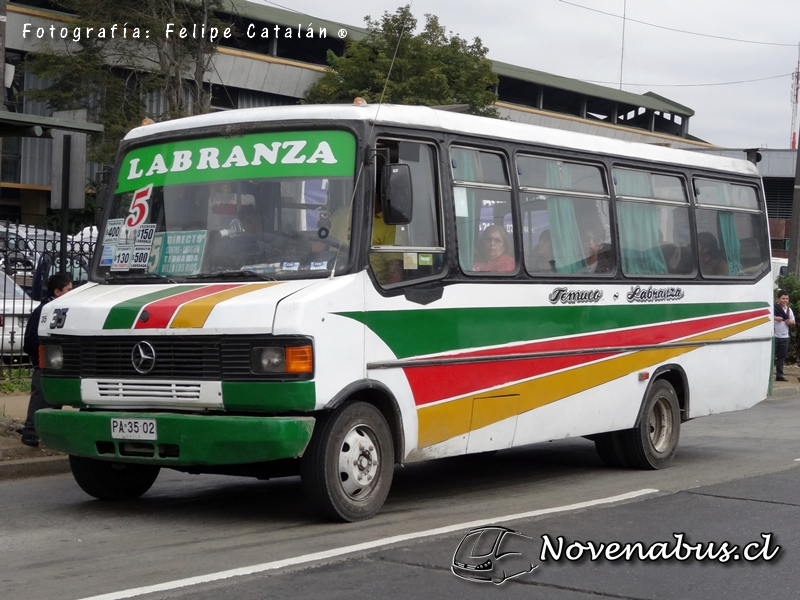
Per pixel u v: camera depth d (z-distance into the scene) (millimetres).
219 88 40406
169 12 34750
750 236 12086
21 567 6125
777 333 21828
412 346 7711
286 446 6828
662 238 10734
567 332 9281
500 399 8531
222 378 7027
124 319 7375
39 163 39625
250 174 7727
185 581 5695
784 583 6086
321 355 6965
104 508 8188
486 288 8414
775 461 11172
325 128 7586
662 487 9250
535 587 5855
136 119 34625
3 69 13844
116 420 7328
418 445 7828
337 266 7273
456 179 8281
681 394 10977
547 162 9359
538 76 54219
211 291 7324
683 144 59031
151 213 8078
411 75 37188
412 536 6887
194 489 9180
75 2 34562
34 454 10242
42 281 15180
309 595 5500
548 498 8672
